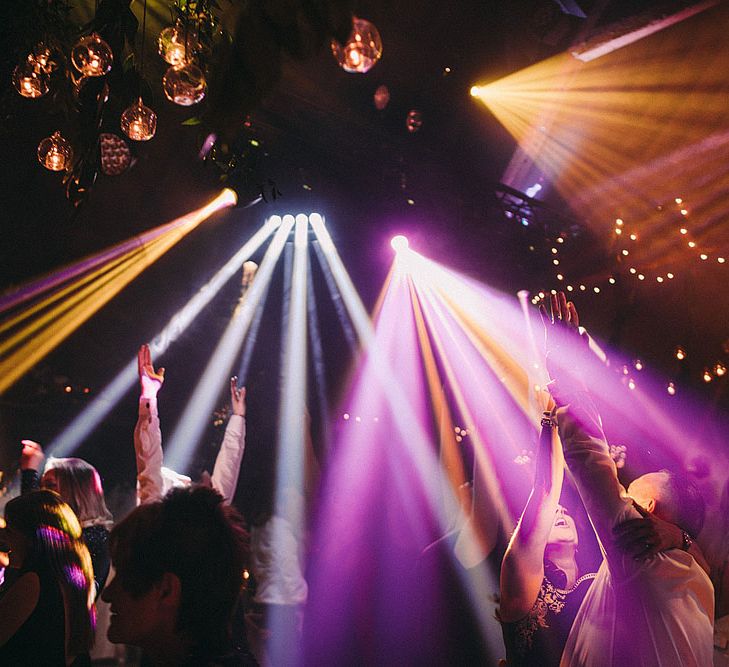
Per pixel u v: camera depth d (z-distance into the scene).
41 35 2.54
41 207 9.97
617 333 7.44
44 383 10.40
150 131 2.16
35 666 3.04
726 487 2.85
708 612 2.06
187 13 2.24
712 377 5.98
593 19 9.62
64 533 3.22
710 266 7.25
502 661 2.31
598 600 2.10
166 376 11.07
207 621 1.63
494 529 2.85
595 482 2.09
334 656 5.72
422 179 8.22
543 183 10.73
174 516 1.67
